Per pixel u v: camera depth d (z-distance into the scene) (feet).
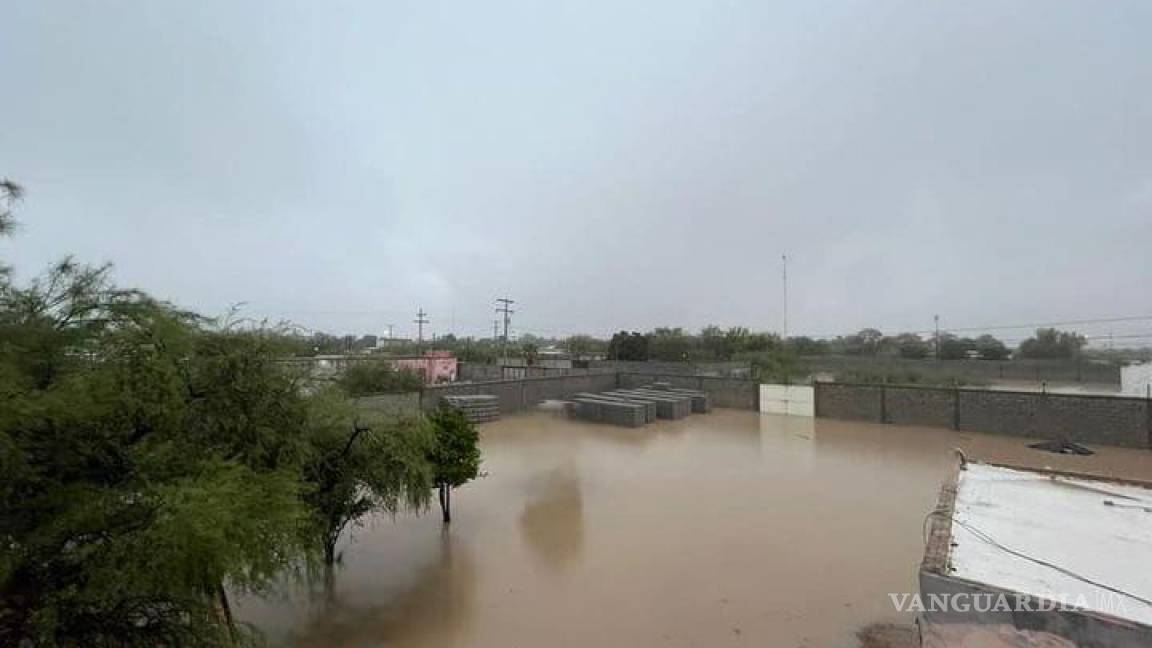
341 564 25.46
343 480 22.85
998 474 20.35
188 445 15.98
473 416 66.44
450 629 19.70
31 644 12.52
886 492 37.93
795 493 37.76
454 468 29.78
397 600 22.00
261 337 19.35
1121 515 16.10
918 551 27.02
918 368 113.09
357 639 19.10
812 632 19.36
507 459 48.96
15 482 13.02
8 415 12.16
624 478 42.19
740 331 158.20
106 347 16.01
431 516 32.71
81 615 12.89
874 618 20.34
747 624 19.94
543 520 32.01
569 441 57.67
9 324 15.20
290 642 18.90
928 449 53.21
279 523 15.02
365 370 59.31
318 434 22.40
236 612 21.09
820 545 27.89
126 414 15.25
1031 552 13.52
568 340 214.28
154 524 12.91
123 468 15.01
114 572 12.48
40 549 13.00
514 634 19.33
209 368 17.51
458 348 168.55
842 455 50.67
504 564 25.57
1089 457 49.49
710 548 27.48
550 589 22.90
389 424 24.77
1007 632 10.87
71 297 16.63
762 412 79.56
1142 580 11.96
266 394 18.75
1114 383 100.27
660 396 78.64
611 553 26.86
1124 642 9.76
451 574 24.47
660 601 21.79
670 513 33.27
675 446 55.21
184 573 12.96
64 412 13.44
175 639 13.57
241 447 17.58
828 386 73.97
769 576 24.11
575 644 18.62
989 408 61.41
